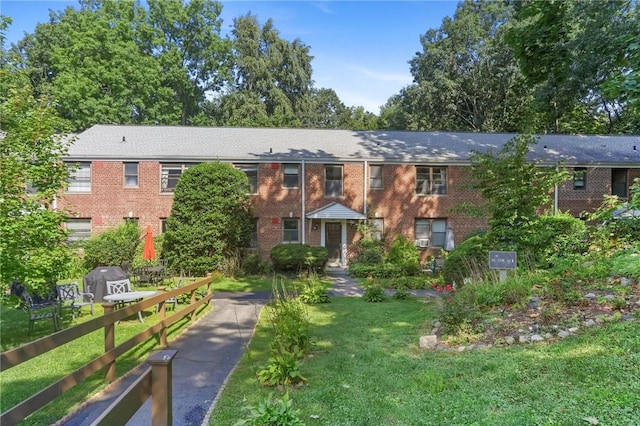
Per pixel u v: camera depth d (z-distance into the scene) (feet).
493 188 33.42
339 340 22.26
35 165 24.81
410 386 14.19
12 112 24.86
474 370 15.03
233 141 68.90
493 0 113.19
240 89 138.41
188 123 127.75
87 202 61.11
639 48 21.11
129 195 61.72
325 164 64.85
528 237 32.58
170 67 114.21
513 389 12.82
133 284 48.14
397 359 17.88
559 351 15.69
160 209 62.03
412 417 11.63
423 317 27.61
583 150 68.03
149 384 7.98
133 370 18.06
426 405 12.37
